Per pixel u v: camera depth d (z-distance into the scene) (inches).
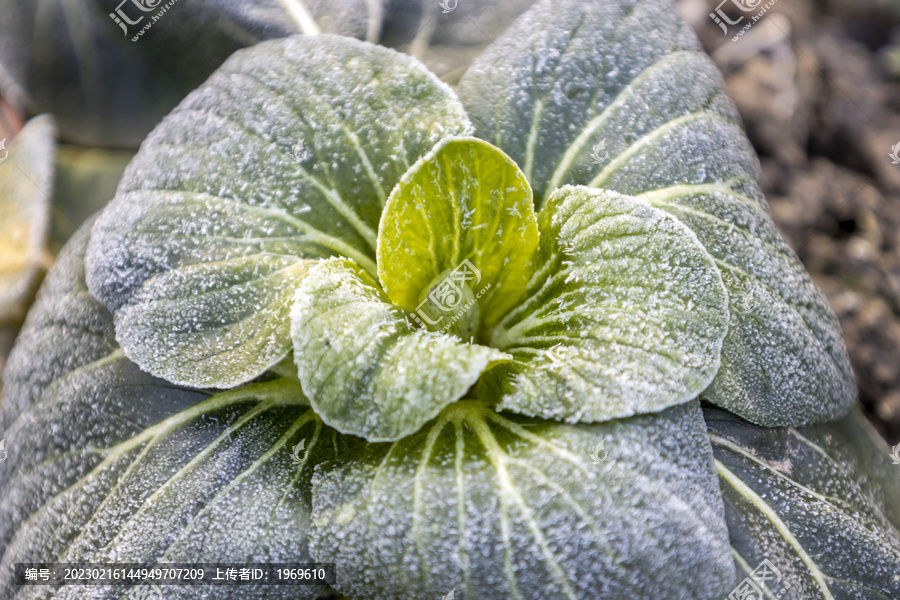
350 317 10.2
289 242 10.9
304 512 10.5
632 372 10.3
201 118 11.1
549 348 10.6
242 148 11.0
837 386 11.6
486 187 10.4
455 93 11.4
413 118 11.1
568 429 10.2
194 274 10.7
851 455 11.9
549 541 9.9
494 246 10.7
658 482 10.2
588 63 11.5
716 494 10.6
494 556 9.9
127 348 10.7
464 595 10.0
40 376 11.4
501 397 10.4
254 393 11.1
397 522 10.0
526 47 11.6
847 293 14.6
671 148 11.4
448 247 10.6
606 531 10.0
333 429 10.9
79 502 10.8
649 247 10.5
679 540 10.2
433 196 10.4
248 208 10.9
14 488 11.2
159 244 10.8
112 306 10.9
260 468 10.8
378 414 9.9
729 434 11.4
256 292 10.7
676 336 10.4
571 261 10.7
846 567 11.1
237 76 11.3
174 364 10.6
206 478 10.7
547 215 11.0
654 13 11.8
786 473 11.3
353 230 11.0
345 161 11.0
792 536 11.1
